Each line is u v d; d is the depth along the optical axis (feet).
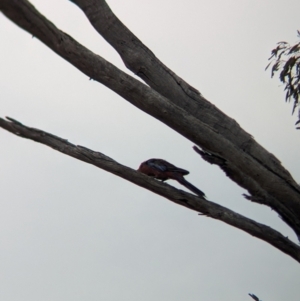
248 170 31.48
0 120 27.40
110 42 31.60
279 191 32.42
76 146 29.17
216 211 31.58
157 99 28.63
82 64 27.02
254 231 32.09
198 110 32.65
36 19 24.44
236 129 32.65
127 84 28.07
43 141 28.55
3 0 23.30
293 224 33.76
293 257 32.96
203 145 30.27
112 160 29.78
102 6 30.78
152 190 30.63
